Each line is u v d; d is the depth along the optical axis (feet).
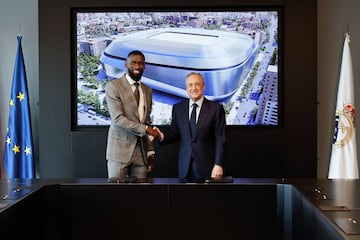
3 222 4.79
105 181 7.14
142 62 9.82
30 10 13.58
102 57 12.66
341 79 12.63
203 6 12.46
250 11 12.47
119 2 12.48
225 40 12.51
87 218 6.88
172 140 9.92
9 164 12.75
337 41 13.41
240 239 6.89
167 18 12.56
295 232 6.48
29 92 13.53
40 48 12.59
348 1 13.35
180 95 12.60
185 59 12.57
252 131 12.51
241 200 6.88
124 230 6.88
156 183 6.93
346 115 12.43
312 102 12.42
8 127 12.91
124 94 9.65
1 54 13.61
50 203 6.82
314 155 12.43
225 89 12.57
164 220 6.88
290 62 12.42
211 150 9.68
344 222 4.29
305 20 12.35
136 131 9.51
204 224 6.86
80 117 12.71
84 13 12.60
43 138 12.67
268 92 12.53
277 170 12.41
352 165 12.27
